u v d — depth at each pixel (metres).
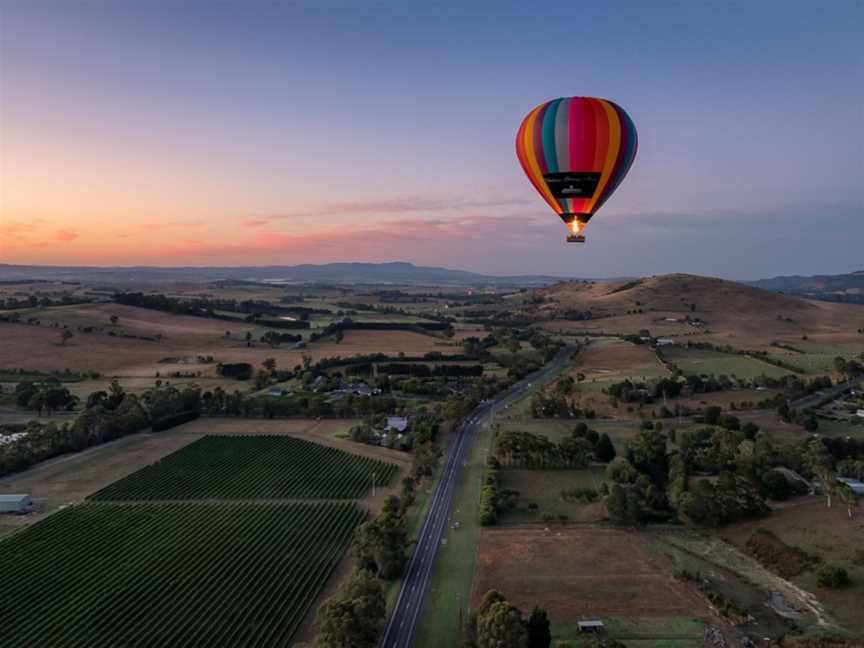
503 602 69.06
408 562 93.00
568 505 114.12
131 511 112.56
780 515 104.75
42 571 90.56
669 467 125.31
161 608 80.94
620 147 89.88
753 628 74.81
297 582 87.31
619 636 73.44
